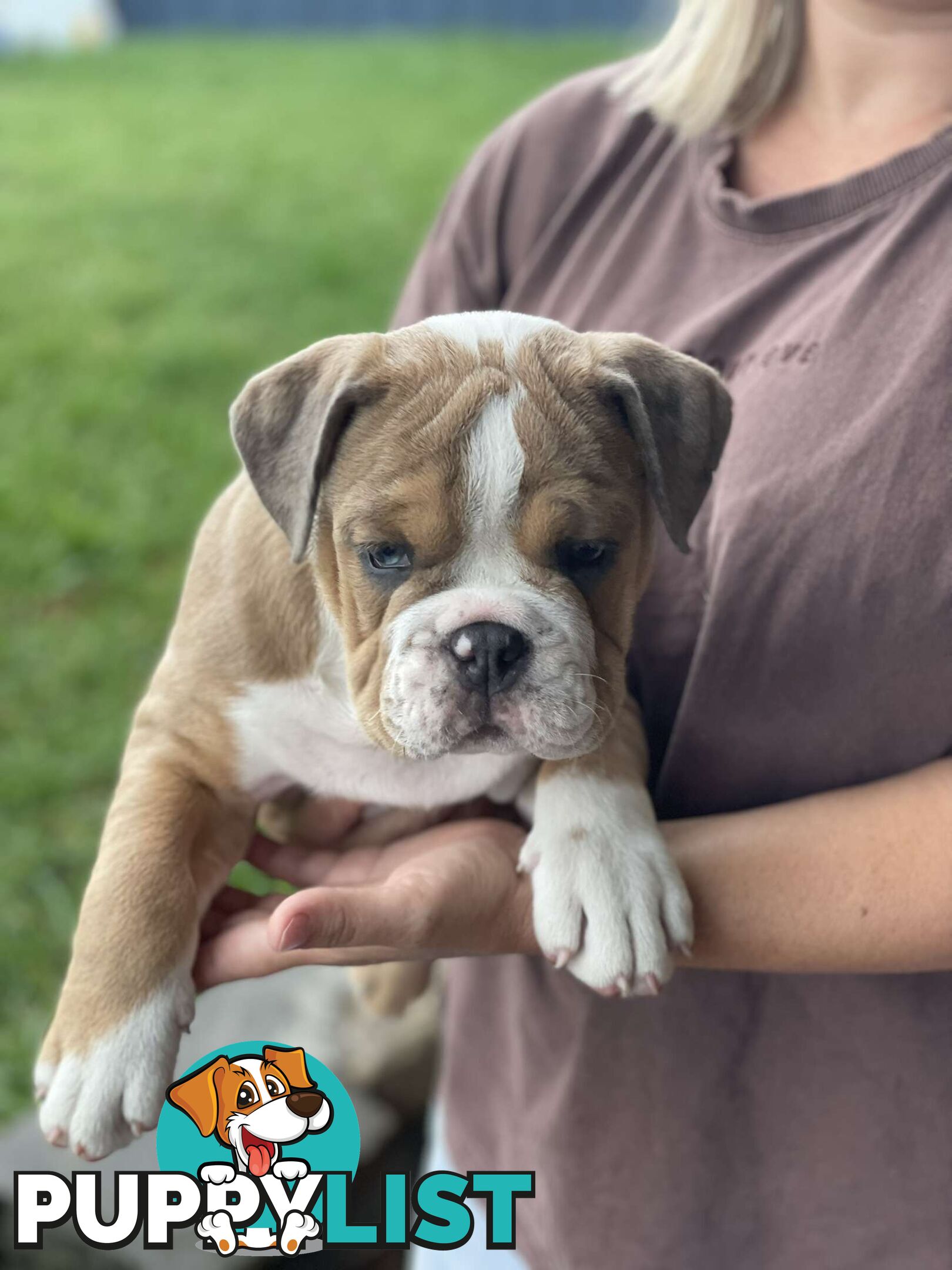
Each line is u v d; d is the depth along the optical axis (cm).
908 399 33
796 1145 37
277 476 37
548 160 43
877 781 35
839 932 34
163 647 86
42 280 145
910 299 34
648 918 34
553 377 37
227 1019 64
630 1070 39
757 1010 38
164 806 37
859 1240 37
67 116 224
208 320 134
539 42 327
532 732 34
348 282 147
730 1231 38
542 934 34
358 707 37
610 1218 40
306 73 275
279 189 182
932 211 34
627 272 41
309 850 39
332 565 38
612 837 35
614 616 37
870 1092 36
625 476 37
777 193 39
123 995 34
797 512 34
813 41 39
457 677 34
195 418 114
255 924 36
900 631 33
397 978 52
